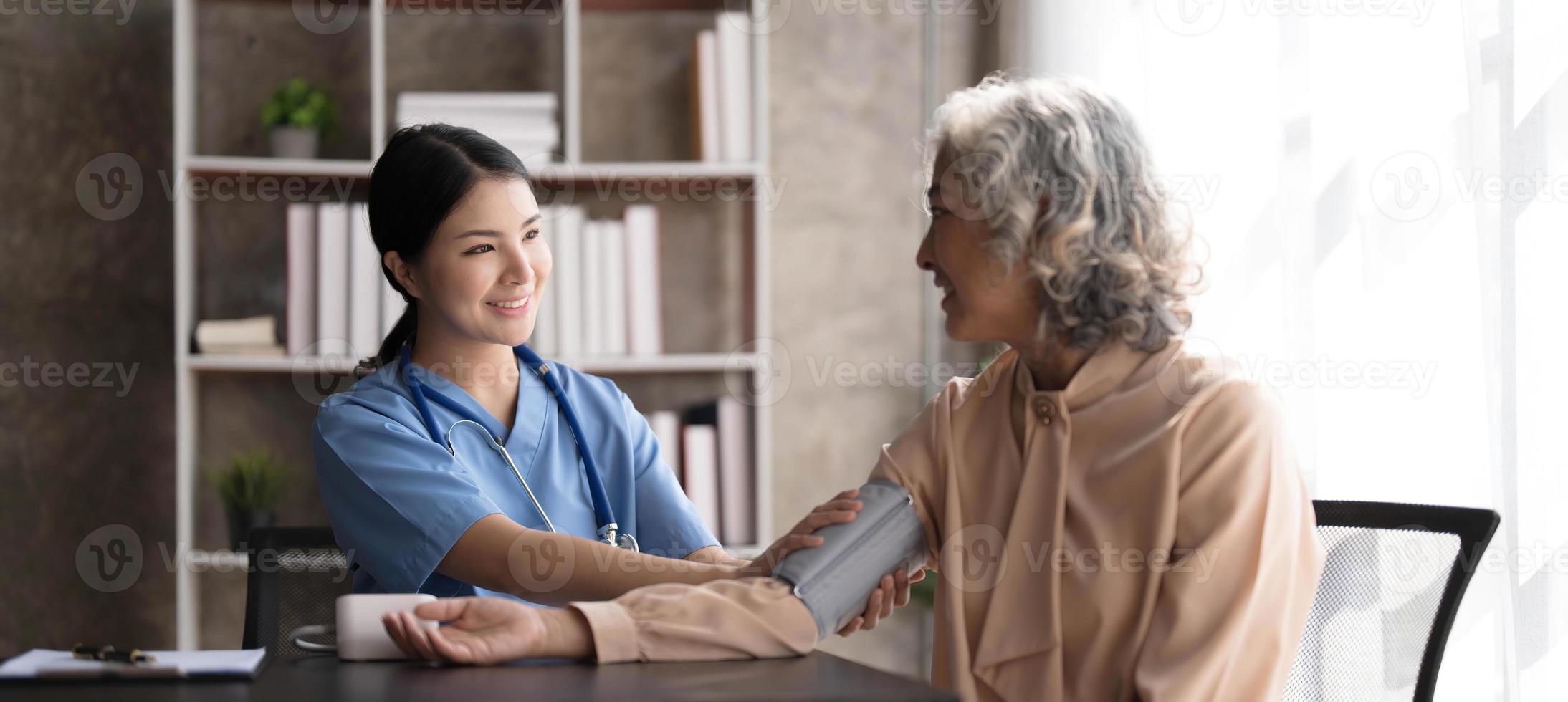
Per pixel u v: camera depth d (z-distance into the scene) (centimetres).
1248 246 208
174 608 294
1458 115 166
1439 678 163
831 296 310
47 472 290
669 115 308
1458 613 161
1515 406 152
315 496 296
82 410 293
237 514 271
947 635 116
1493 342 154
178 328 266
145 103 298
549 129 279
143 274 296
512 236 157
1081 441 114
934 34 311
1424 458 167
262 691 92
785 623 111
